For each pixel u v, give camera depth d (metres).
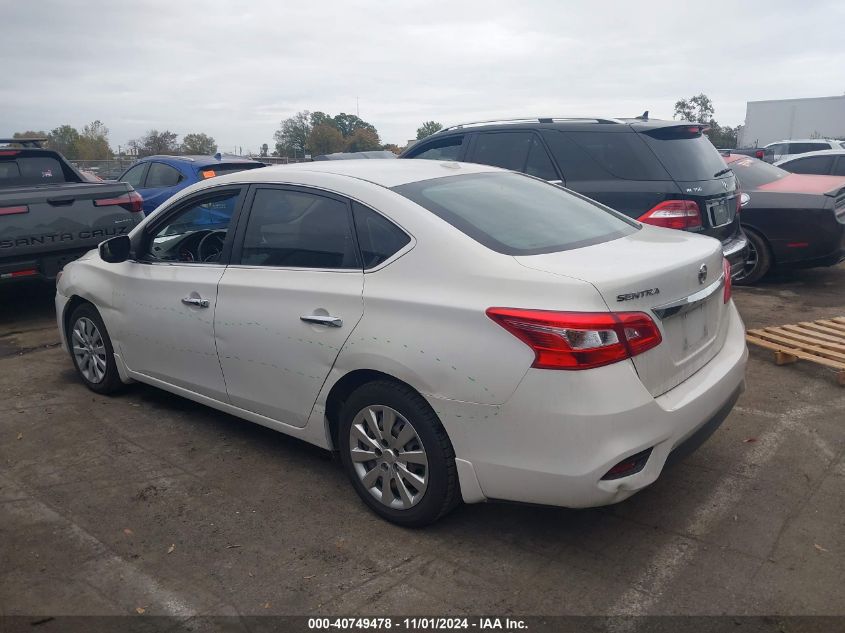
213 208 4.28
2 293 9.02
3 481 3.99
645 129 6.22
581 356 2.78
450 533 3.38
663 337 3.03
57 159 8.14
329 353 3.48
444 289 3.12
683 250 3.41
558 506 2.91
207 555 3.26
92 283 5.00
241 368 3.99
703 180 6.10
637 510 3.53
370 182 3.64
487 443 2.99
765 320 6.84
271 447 4.36
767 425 4.44
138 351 4.73
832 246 7.85
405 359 3.15
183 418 4.83
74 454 4.31
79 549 3.32
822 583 2.93
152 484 3.93
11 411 4.99
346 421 3.52
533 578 3.03
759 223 8.05
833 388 5.02
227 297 4.00
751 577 2.99
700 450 4.13
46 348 6.54
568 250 3.30
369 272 3.40
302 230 3.76
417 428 3.21
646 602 2.85
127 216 7.61
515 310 2.88
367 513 3.58
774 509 3.50
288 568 3.15
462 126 7.34
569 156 6.45
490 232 3.31
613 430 2.80
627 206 6.13
